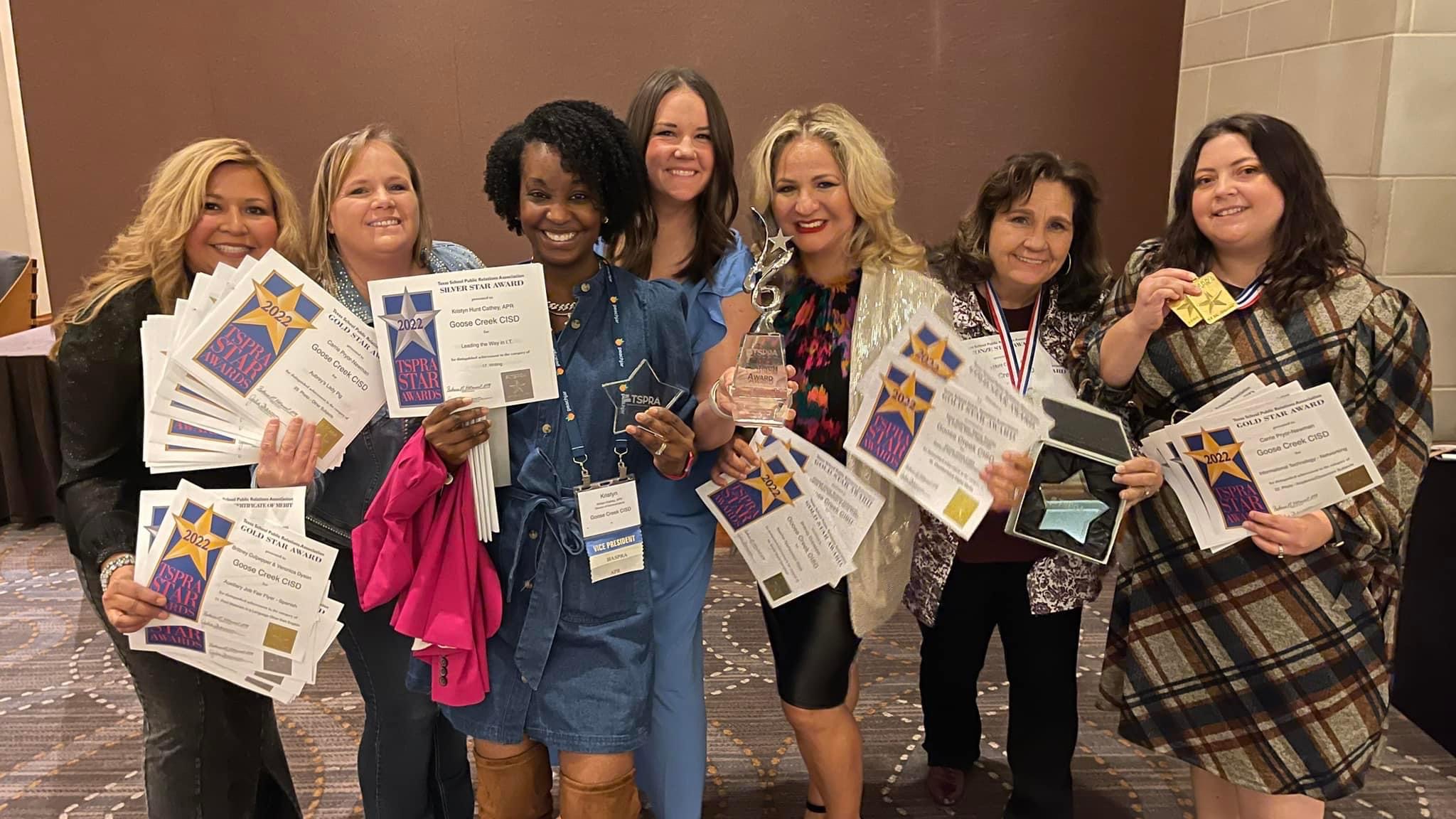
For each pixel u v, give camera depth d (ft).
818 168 5.29
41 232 13.08
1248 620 5.18
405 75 12.40
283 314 4.51
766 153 5.49
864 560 5.60
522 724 4.81
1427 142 9.13
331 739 8.09
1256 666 5.19
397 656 5.19
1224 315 4.94
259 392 4.50
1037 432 5.23
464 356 4.46
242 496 4.50
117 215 12.98
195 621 4.52
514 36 12.26
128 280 4.63
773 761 7.85
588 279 4.86
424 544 4.59
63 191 12.91
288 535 4.55
